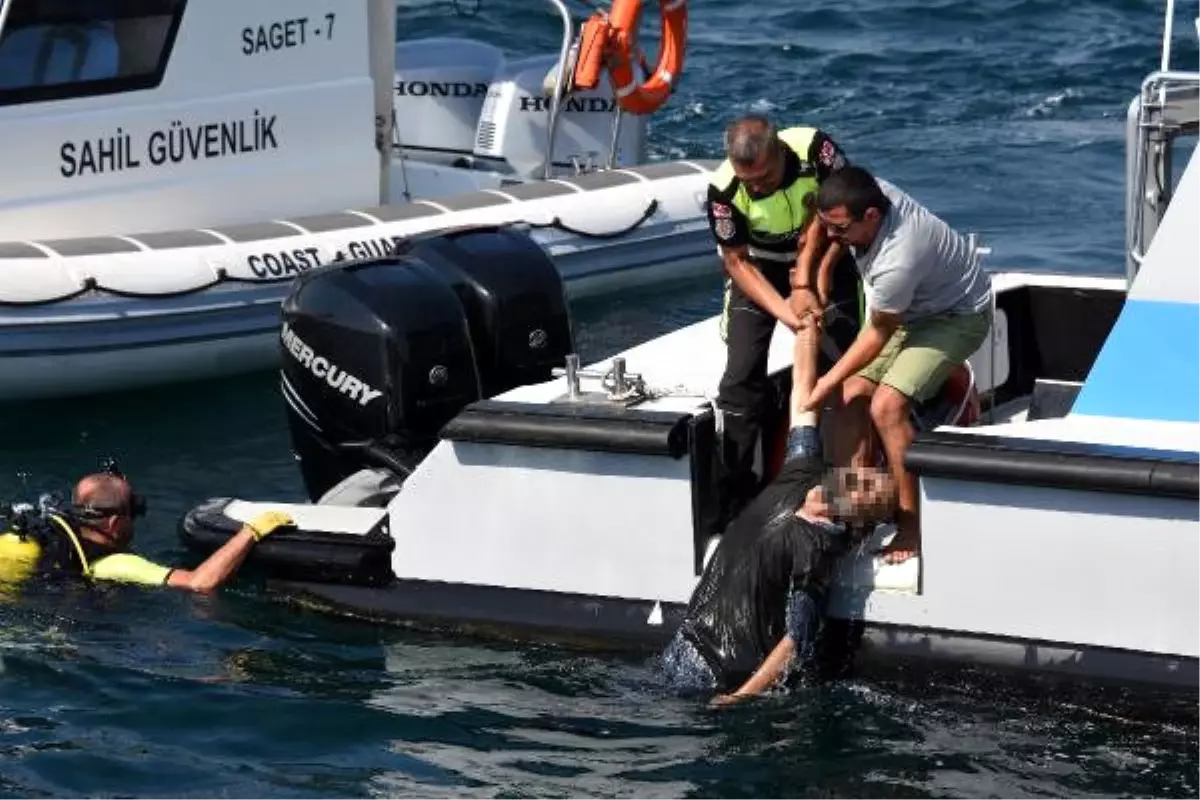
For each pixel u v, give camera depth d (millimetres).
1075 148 21688
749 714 9641
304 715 9844
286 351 12117
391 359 11727
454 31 25891
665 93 18391
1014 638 9438
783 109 23641
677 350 11375
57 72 15148
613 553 10148
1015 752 9266
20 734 9648
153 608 10945
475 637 10492
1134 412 9641
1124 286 12695
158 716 9844
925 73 25031
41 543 11406
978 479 9281
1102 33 26422
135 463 13594
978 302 10016
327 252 15602
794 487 9883
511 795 9062
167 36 15617
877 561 9828
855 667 9766
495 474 10289
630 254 17250
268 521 11125
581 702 9891
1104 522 9141
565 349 12750
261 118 16297
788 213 10250
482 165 19375
